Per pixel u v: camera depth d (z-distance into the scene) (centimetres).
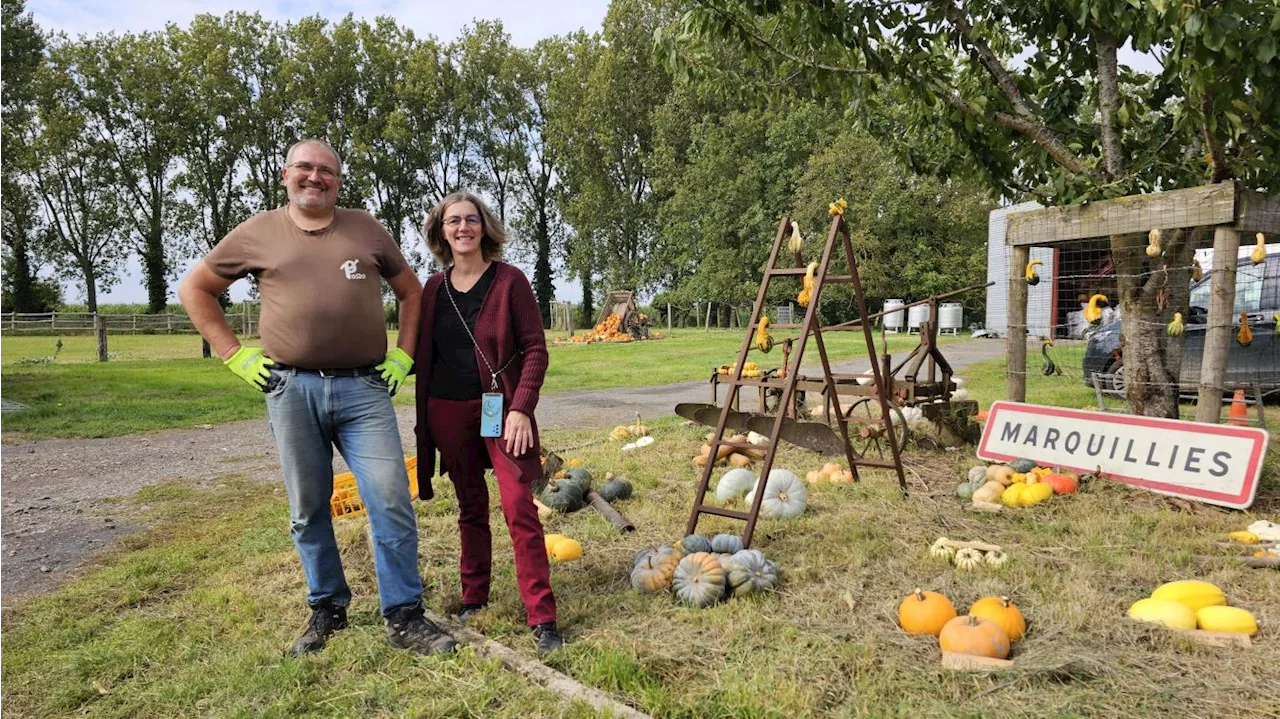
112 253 5928
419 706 304
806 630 361
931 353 815
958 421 786
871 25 684
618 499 626
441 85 5706
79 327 4359
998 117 716
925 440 765
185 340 3797
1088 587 397
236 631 386
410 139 5488
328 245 347
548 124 5472
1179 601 368
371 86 5534
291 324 342
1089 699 295
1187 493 554
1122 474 594
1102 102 688
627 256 5603
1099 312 703
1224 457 549
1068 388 1272
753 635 357
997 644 327
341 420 357
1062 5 673
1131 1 562
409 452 905
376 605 410
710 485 661
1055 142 703
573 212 5344
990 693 300
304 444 354
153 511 645
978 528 515
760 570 413
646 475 698
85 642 384
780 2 666
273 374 347
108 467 840
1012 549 466
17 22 2667
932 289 3872
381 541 359
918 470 687
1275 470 620
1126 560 440
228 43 5072
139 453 920
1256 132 595
